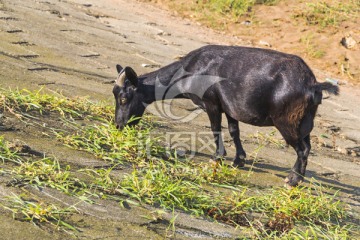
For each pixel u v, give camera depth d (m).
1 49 20.53
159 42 27.42
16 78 17.89
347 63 29.11
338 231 12.32
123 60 23.23
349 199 14.87
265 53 14.59
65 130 14.84
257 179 14.83
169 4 33.97
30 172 11.65
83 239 9.89
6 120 14.41
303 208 12.94
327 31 31.25
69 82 18.97
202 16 32.91
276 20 32.25
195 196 12.45
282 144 18.14
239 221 12.16
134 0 34.19
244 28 31.86
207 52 15.13
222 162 14.56
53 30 24.75
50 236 9.76
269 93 14.19
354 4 33.03
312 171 16.56
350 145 19.92
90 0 32.03
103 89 19.11
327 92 14.16
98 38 25.44
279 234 11.90
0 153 12.33
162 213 11.41
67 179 11.89
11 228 9.73
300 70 14.16
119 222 10.71
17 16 25.17
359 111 23.89
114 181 12.38
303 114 14.07
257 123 14.63
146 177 12.48
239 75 14.47
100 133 15.00
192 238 10.80
